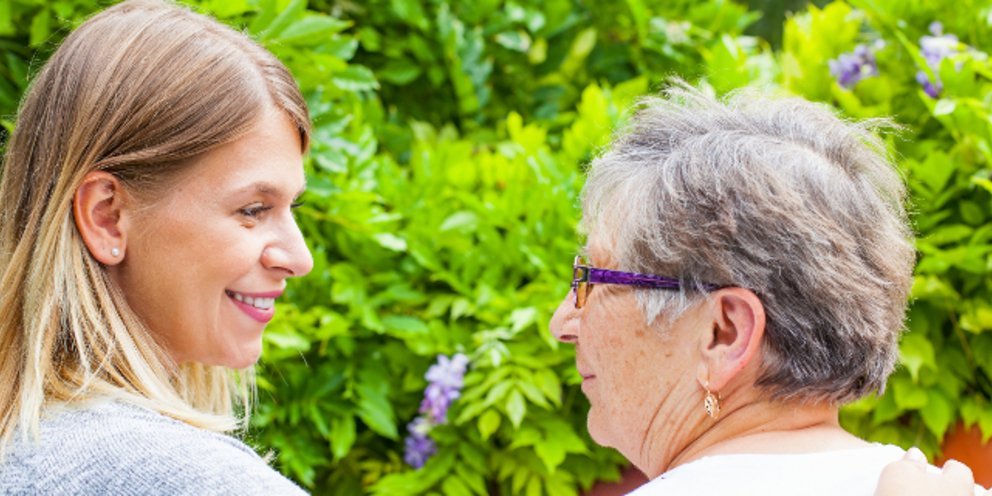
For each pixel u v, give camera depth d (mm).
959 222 3266
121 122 1487
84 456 1375
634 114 1733
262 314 1605
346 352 3080
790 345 1479
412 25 3852
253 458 1459
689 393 1539
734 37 4270
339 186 3084
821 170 1522
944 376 3160
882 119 1839
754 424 1523
